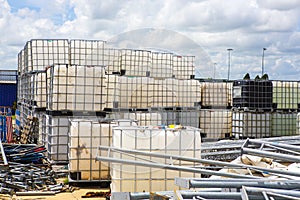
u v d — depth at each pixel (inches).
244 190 148.6
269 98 604.4
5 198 304.8
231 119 594.6
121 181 265.7
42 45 544.7
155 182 268.8
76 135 331.6
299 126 605.9
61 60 546.3
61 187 330.0
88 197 307.6
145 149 260.2
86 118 340.8
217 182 161.3
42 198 305.6
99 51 377.7
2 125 583.2
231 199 156.1
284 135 605.6
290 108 614.9
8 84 911.0
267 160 271.7
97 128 330.0
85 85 341.1
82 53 532.1
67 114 392.5
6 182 326.3
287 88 615.2
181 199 150.3
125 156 255.4
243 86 602.9
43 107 480.7
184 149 265.6
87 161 334.3
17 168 372.8
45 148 430.0
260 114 591.8
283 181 165.8
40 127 470.6
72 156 333.1
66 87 390.6
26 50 576.4
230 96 615.8
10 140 576.4
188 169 176.7
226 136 563.2
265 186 163.6
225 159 401.4
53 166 390.6
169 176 269.9
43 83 480.1
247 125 585.0
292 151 202.5
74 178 339.0
